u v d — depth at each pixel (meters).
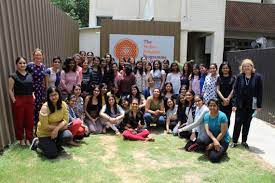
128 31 14.12
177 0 15.02
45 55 10.01
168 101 9.12
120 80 9.89
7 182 5.21
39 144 6.48
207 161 6.60
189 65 9.92
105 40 14.12
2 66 6.81
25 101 6.94
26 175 5.51
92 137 8.27
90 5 22.03
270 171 6.14
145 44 14.16
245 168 6.28
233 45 19.81
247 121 7.50
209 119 6.85
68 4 34.06
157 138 8.36
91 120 8.79
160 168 6.17
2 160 6.15
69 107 8.25
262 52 10.93
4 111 6.85
